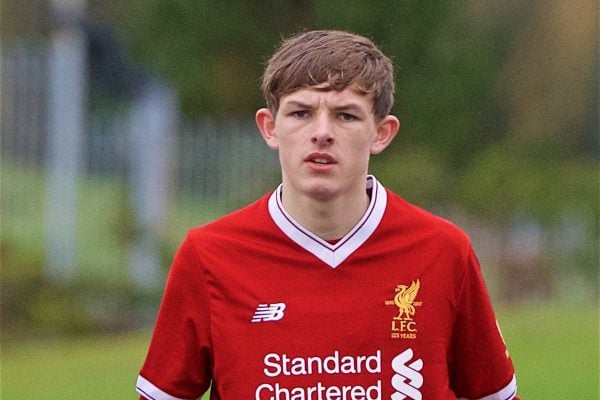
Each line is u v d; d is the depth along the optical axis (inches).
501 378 422.6
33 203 1461.6
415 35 1318.9
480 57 1477.6
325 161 389.1
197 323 411.5
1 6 2121.1
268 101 407.8
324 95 388.2
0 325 1234.6
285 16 1334.9
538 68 2140.7
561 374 946.7
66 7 1536.7
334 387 392.5
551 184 1531.7
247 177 1496.1
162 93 1520.7
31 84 1487.5
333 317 396.2
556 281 1486.2
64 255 1409.9
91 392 919.7
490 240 1472.7
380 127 410.9
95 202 1539.1
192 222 1498.5
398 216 409.4
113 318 1304.1
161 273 1401.3
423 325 399.2
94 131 1561.3
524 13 2167.8
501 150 1631.4
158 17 1379.2
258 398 394.0
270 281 402.9
